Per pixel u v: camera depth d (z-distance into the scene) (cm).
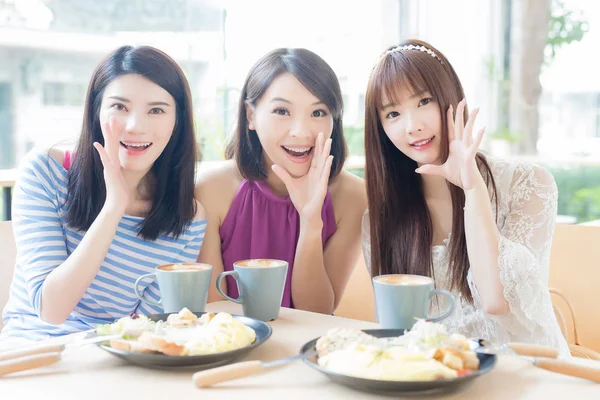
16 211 150
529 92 413
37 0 272
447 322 153
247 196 168
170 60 150
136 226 153
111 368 93
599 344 165
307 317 123
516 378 88
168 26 311
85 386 86
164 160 153
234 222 169
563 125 407
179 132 153
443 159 147
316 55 159
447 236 161
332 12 372
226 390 84
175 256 157
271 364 90
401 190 157
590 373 86
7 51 266
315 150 156
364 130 156
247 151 167
